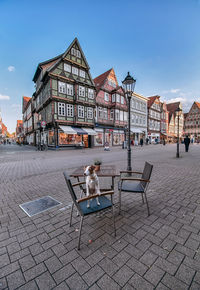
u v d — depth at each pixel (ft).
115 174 10.57
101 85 82.84
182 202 11.69
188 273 5.64
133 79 18.37
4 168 25.76
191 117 194.80
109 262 6.19
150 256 6.46
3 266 6.15
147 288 5.08
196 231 8.13
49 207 11.23
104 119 83.76
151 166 9.84
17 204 11.83
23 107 154.81
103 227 8.61
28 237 7.92
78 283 5.31
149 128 122.42
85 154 46.24
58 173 21.72
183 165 26.48
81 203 8.74
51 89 61.00
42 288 5.18
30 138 128.06
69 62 65.98
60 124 64.13
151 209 10.64
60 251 6.88
